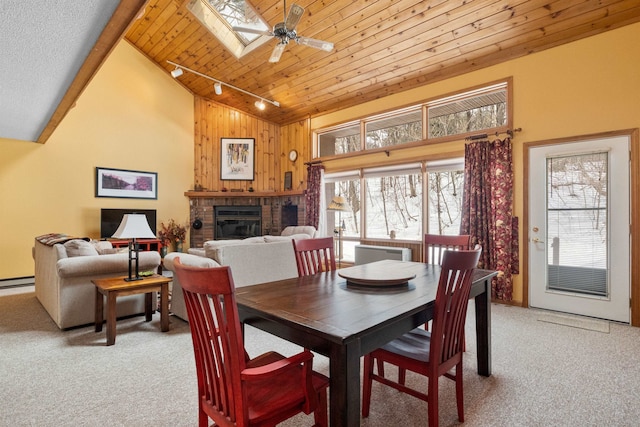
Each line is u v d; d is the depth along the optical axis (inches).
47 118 169.2
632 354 107.0
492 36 159.3
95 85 242.7
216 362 51.2
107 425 71.9
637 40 134.8
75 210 233.6
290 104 265.0
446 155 191.5
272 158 298.7
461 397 73.0
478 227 172.1
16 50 97.9
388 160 220.4
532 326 133.4
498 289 166.4
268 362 63.0
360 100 234.1
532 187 159.6
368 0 158.6
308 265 100.1
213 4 199.8
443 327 66.7
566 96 150.7
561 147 151.9
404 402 82.3
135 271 136.6
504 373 95.2
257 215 295.3
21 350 111.0
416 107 207.5
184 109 282.5
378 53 189.0
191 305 51.4
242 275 139.9
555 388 86.7
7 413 76.0
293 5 122.3
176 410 77.4
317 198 260.7
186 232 280.8
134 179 257.1
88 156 239.1
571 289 149.1
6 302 171.0
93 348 113.0
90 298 134.6
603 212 141.6
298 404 53.1
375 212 233.1
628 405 78.9
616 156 138.8
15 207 214.1
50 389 86.5
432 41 171.0
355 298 67.7
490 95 183.6
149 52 259.8
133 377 93.0
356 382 50.8
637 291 133.3
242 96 272.8
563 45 151.7
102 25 86.0
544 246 155.7
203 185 288.0
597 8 134.6
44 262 155.3
